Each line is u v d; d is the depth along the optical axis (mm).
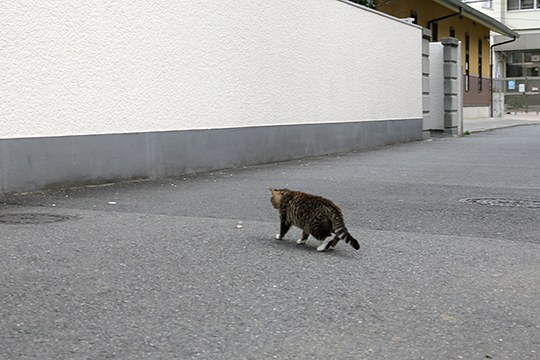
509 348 4402
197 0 10125
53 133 8398
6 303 5039
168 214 7387
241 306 5078
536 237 6723
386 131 15406
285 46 11945
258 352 4230
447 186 9305
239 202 8039
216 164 10609
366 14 14367
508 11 42125
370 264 5895
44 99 8297
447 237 6684
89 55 8727
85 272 5578
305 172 10555
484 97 31406
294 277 5582
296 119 12305
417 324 4805
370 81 14617
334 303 5156
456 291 5398
